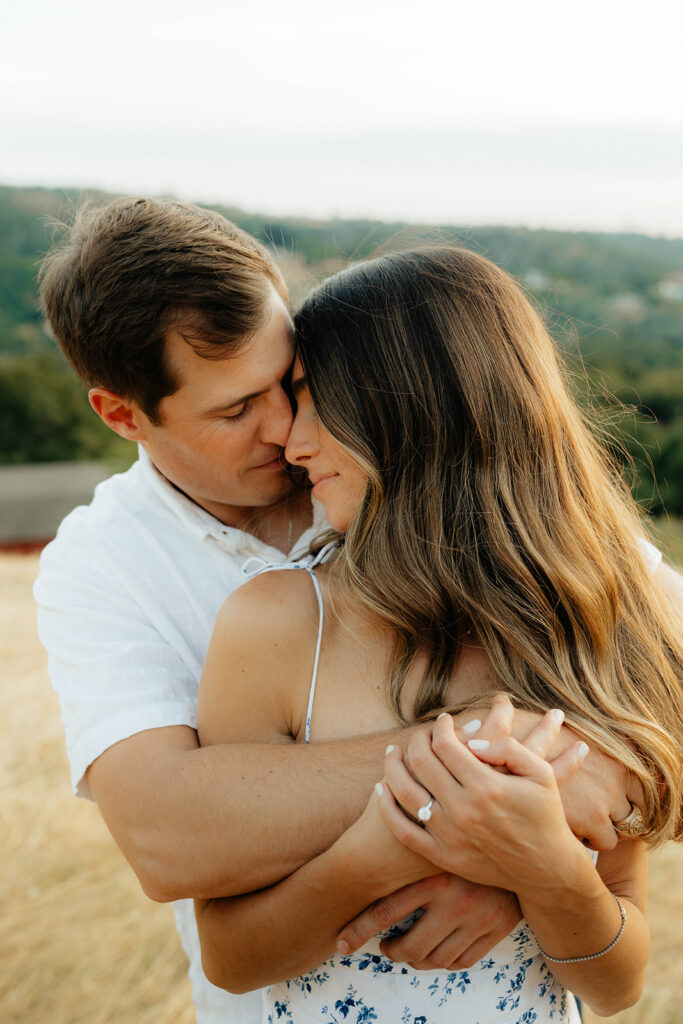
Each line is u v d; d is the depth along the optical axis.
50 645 1.45
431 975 1.20
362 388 1.26
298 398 1.39
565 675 1.19
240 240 1.42
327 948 1.15
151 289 1.32
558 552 1.24
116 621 1.42
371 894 1.10
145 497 1.52
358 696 1.21
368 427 1.26
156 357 1.35
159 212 1.39
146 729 1.28
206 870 1.15
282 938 1.14
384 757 1.15
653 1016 2.75
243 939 1.17
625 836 1.20
